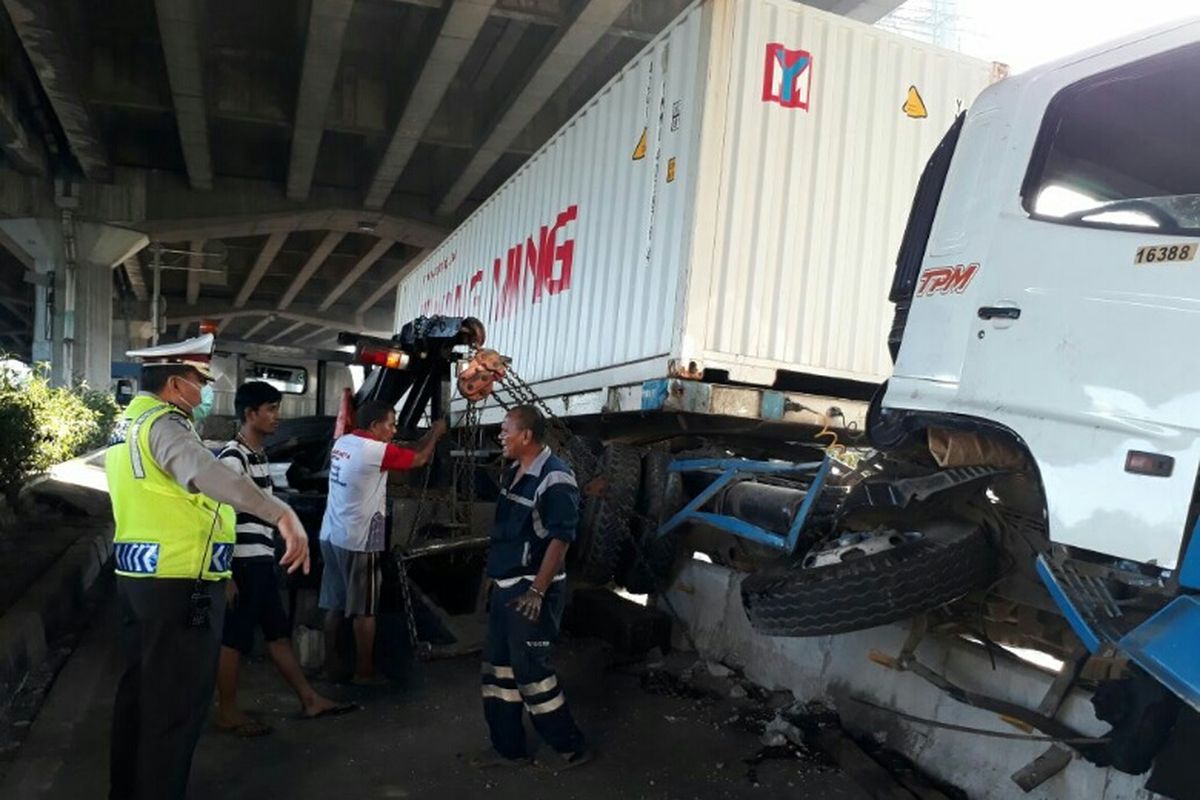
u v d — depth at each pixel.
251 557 4.48
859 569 3.39
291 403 12.12
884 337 6.36
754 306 5.91
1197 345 2.78
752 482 5.14
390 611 6.62
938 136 6.51
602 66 20.14
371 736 4.48
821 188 6.09
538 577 4.01
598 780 4.04
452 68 17.77
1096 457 2.99
